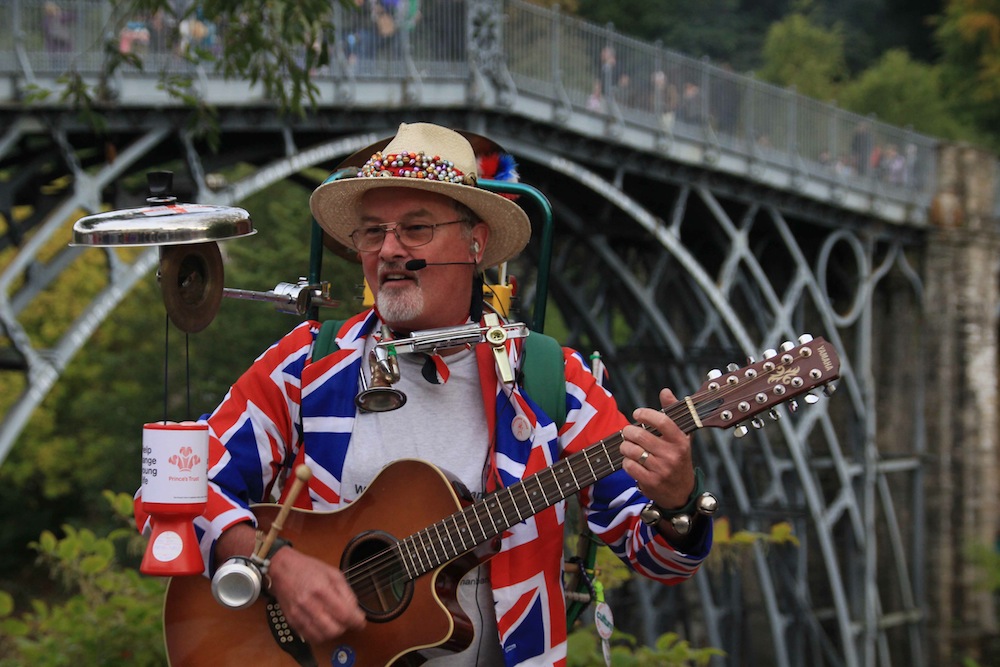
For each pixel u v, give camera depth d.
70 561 4.97
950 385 24.59
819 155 20.78
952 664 24.62
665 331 19.19
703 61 18.45
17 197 12.87
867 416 23.03
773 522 21.27
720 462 21.91
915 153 23.64
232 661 2.61
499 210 2.64
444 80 15.09
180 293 2.52
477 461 2.62
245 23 6.69
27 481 29.44
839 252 24.28
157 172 2.54
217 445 2.60
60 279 24.84
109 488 25.23
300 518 2.59
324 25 6.50
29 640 4.78
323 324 2.74
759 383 2.38
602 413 2.64
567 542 4.20
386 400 2.54
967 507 24.58
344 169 2.88
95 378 26.11
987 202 24.69
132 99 12.12
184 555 2.42
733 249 19.47
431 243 2.62
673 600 21.27
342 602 2.43
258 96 13.14
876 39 42.53
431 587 2.54
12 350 11.59
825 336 23.92
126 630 4.73
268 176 13.48
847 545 23.30
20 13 11.70
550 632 2.56
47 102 11.68
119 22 7.52
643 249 21.23
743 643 22.25
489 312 2.80
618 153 17.55
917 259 24.56
